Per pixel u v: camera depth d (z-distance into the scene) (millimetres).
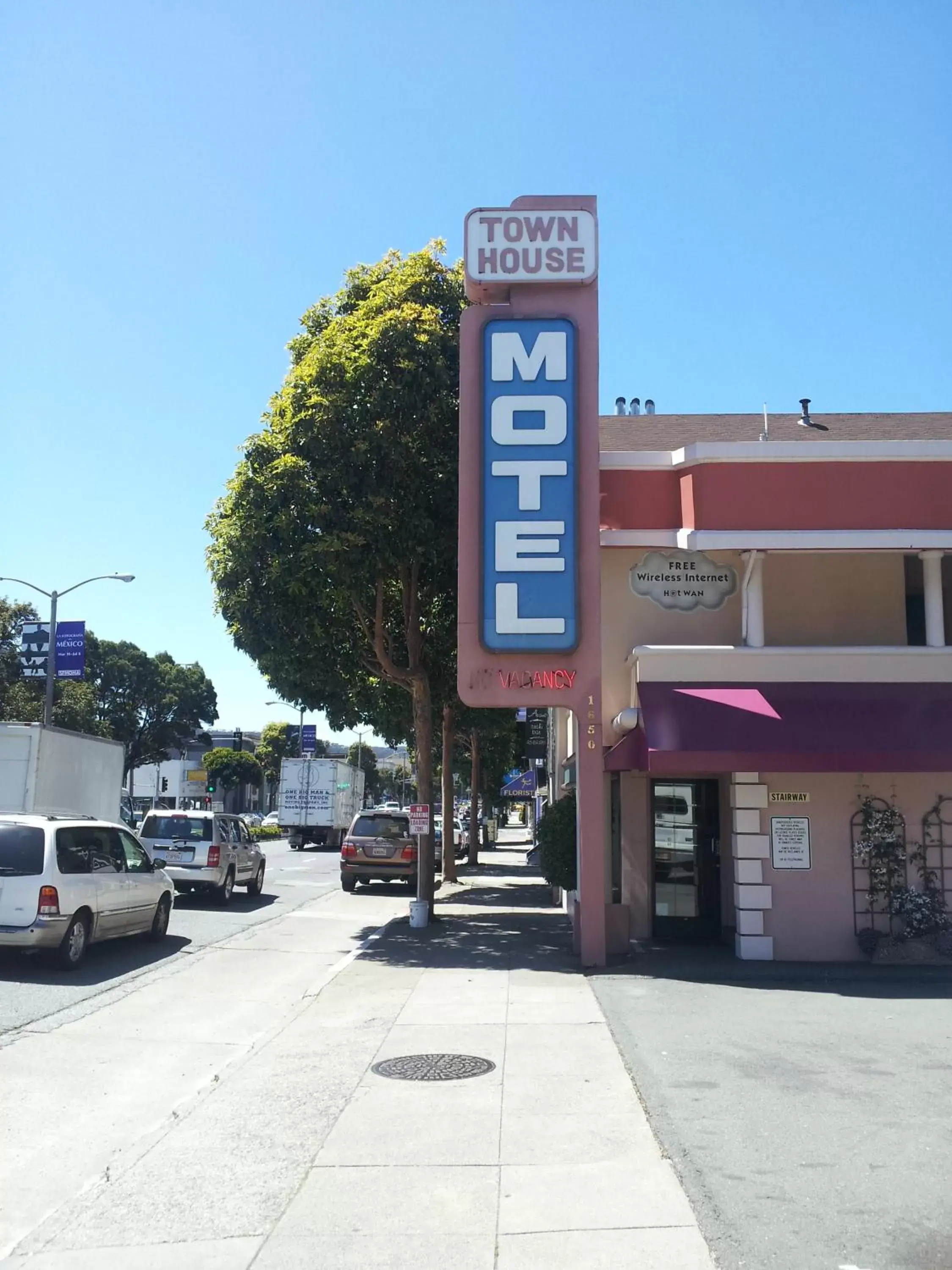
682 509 13719
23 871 12273
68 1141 6730
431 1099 7043
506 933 16375
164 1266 4684
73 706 50125
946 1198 5184
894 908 12781
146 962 13688
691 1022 9406
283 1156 6047
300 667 19094
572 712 13414
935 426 17688
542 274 13164
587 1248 4684
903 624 14516
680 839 15203
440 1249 4734
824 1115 6535
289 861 37375
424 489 16734
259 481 16250
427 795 18078
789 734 12469
